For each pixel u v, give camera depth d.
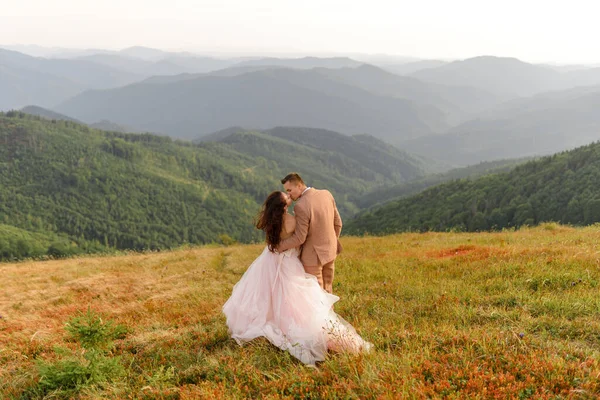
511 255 9.82
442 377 3.77
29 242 162.75
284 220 5.02
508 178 145.38
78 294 11.19
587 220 101.12
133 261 17.75
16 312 9.44
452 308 6.20
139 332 6.96
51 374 4.70
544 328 5.02
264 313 5.15
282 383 4.03
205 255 18.70
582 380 3.45
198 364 4.95
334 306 7.21
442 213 129.38
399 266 10.95
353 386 3.72
